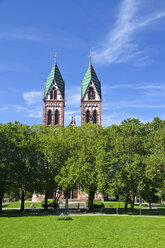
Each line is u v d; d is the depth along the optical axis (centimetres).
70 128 5628
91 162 4822
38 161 4891
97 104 8450
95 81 8775
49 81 8700
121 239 2289
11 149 4566
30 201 7388
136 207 6344
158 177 4356
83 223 3189
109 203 6900
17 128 4900
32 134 5062
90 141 5031
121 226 2972
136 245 2078
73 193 7644
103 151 4512
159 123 5247
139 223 3206
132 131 4916
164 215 4269
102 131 5269
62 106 8425
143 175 4378
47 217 3862
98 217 3881
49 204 6353
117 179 4406
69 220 3481
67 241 2194
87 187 4562
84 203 6900
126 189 4569
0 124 4844
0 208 4631
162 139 4656
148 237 2373
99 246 2041
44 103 8400
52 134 5306
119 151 4591
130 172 4334
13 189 5028
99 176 4350
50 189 5031
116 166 4450
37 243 2120
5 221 3388
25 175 4444
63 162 4997
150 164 4269
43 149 5041
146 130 5066
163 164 4269
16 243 2120
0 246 2023
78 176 4397
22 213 4706
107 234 2498
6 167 4394
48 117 8331
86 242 2164
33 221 3372
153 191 5769
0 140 4462
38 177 4831
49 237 2344
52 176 5053
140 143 4741
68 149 5119
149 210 5328
